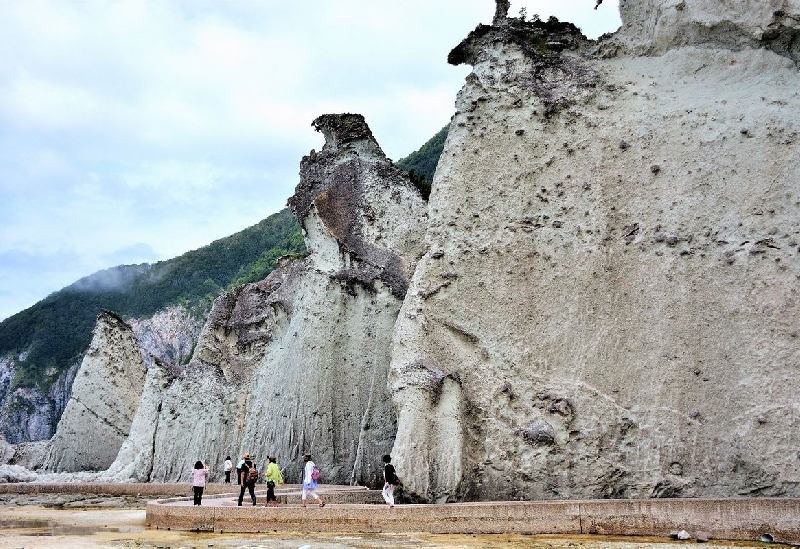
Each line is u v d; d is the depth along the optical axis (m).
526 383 18.48
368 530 15.45
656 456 16.72
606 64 22.30
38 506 26.09
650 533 14.24
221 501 19.23
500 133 21.75
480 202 21.08
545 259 19.72
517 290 19.62
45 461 41.53
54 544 14.37
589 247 19.36
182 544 14.09
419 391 18.39
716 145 19.11
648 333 17.86
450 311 19.92
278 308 30.30
